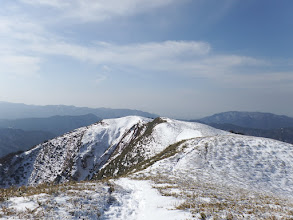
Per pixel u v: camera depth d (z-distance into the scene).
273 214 9.43
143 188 15.81
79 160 86.31
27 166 86.75
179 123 66.25
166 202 11.71
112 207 10.80
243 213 9.55
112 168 60.44
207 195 13.46
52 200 9.82
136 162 52.94
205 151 30.38
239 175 23.41
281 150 30.08
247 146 31.62
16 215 7.80
